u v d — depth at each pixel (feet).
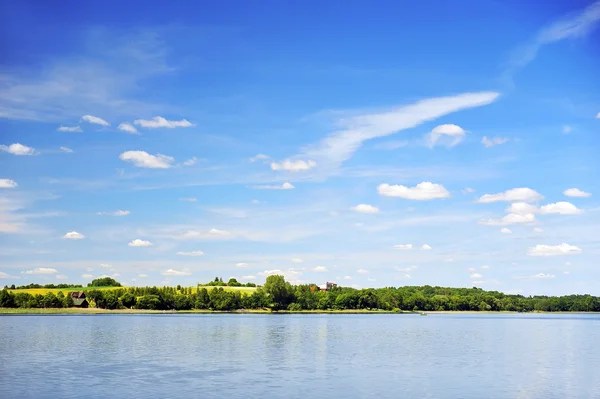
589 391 212.23
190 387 211.82
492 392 208.33
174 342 407.03
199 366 271.28
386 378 237.45
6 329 557.33
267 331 552.00
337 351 350.02
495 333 579.07
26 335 472.44
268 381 226.79
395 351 355.15
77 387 211.20
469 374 252.21
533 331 631.97
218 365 274.98
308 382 224.94
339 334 522.06
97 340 420.77
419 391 208.03
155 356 314.35
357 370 261.44
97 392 201.16
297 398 192.95
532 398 198.49
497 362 300.81
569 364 294.66
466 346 402.72
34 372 249.55
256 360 297.53
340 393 202.49
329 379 232.94
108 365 273.75
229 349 356.18
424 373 253.44
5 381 224.94
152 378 233.14
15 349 349.61
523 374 254.27
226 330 561.84
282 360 298.76
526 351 368.68
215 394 198.39
